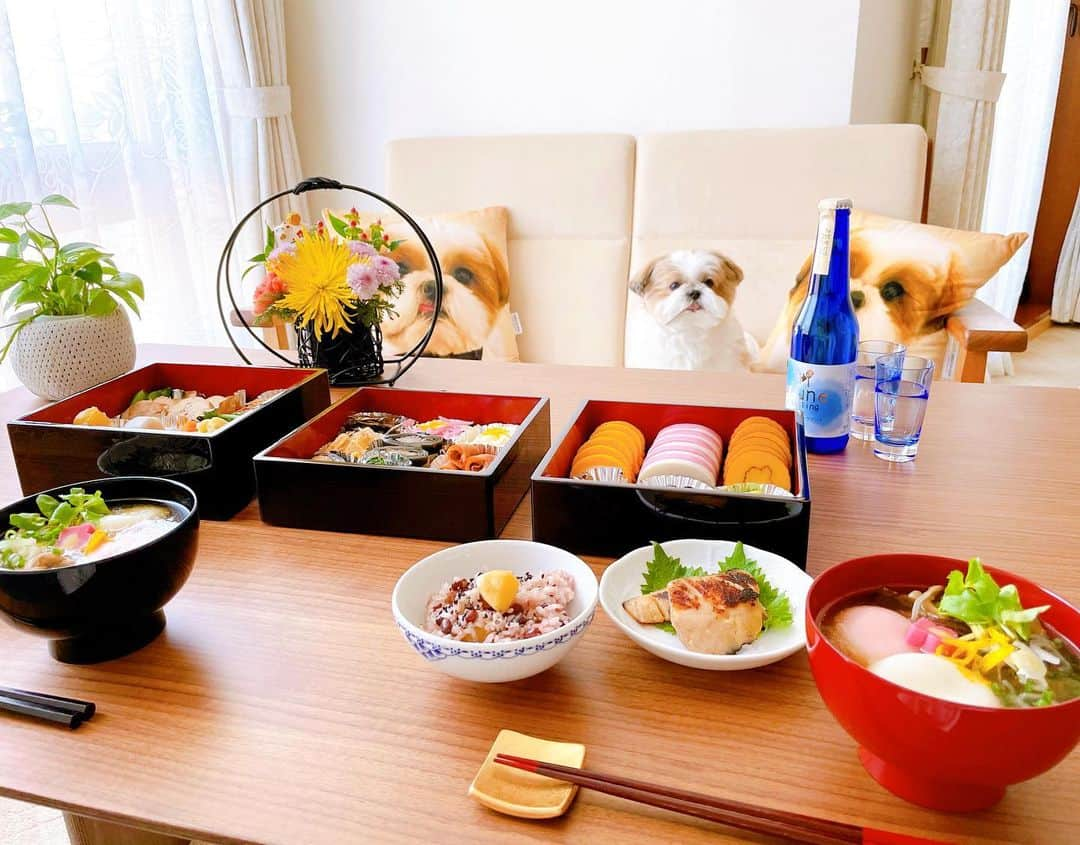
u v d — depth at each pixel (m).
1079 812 0.48
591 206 2.25
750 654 0.60
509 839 0.47
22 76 1.80
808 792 0.50
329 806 0.50
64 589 0.59
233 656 0.65
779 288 2.11
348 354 1.31
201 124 2.34
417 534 0.84
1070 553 0.77
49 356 1.19
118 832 0.87
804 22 2.27
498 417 1.06
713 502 0.74
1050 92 3.62
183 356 1.54
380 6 2.63
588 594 0.66
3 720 0.58
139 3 2.11
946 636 0.48
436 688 0.61
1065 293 4.56
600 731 0.56
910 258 1.86
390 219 2.22
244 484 0.94
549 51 2.51
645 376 1.35
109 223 2.07
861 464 1.00
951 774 0.45
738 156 2.14
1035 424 1.11
